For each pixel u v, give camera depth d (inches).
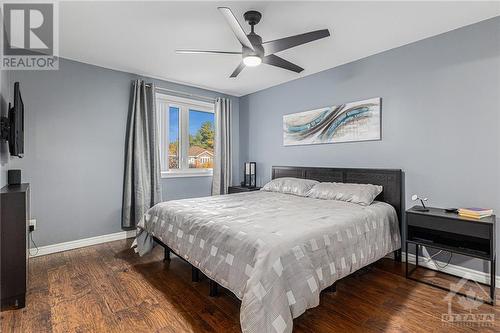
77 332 67.9
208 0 82.5
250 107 197.3
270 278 59.4
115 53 123.6
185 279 98.1
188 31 102.7
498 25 92.2
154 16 91.7
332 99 144.0
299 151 161.8
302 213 93.4
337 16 92.0
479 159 96.7
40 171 123.0
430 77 108.3
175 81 167.6
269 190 153.5
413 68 113.1
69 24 96.7
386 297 85.3
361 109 130.6
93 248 132.6
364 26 99.0
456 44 101.5
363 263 88.1
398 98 118.0
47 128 124.5
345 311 77.2
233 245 71.2
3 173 95.0
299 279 63.7
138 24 97.1
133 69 145.4
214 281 78.5
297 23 96.3
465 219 86.6
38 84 122.0
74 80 131.9
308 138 155.6
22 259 78.7
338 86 141.2
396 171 117.0
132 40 110.1
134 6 85.6
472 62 97.7
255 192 149.9
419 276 100.9
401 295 86.7
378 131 124.3
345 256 80.1
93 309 78.2
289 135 166.7
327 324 71.1
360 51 122.6
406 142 115.7
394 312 76.9
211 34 105.1
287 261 63.2
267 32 102.7
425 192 110.3
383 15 91.5
